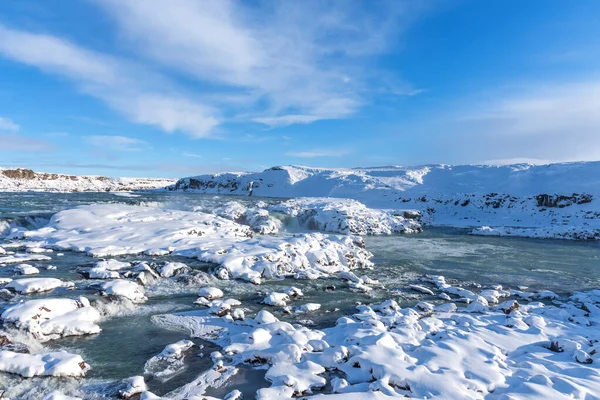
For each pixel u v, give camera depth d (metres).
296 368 5.28
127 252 12.02
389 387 4.66
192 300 8.84
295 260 12.45
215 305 8.11
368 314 7.92
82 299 7.43
